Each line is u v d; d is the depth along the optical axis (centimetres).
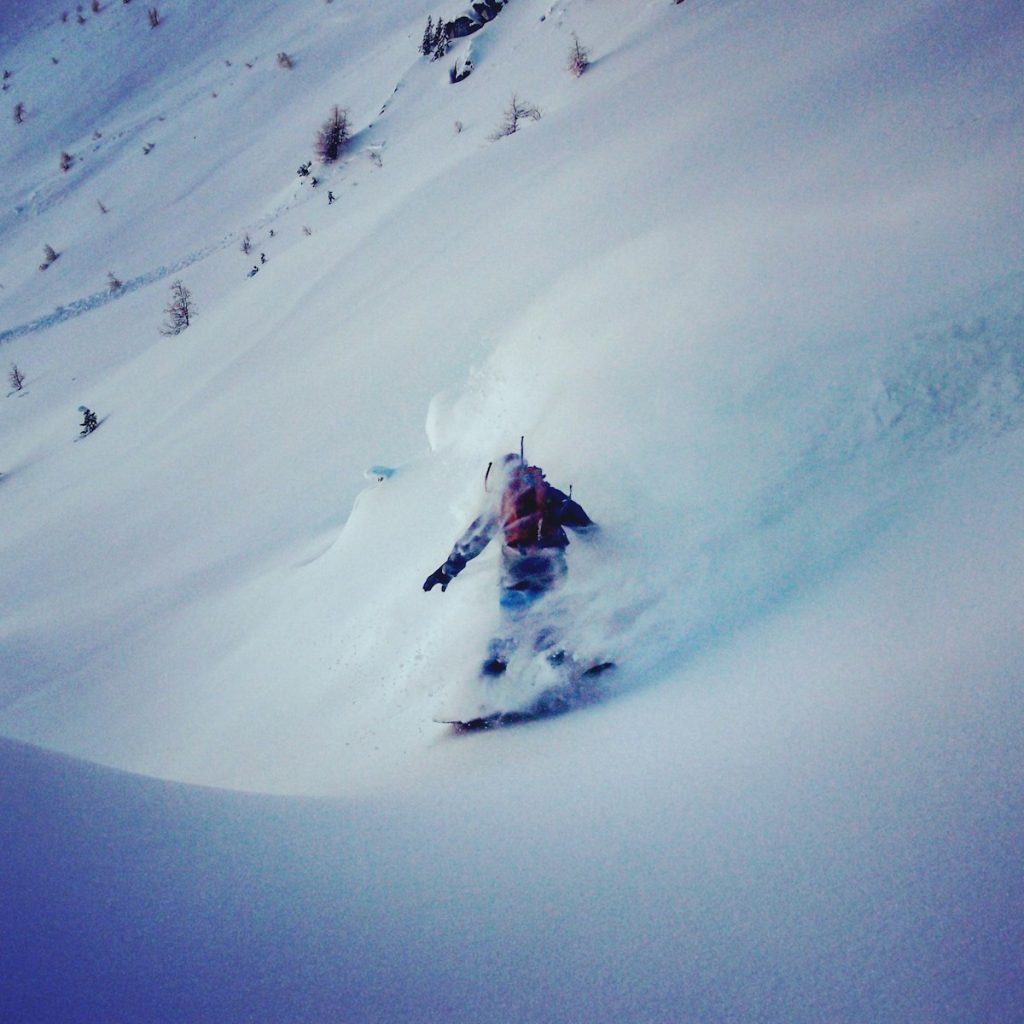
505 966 169
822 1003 143
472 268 1186
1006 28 797
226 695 610
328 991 166
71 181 4800
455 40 3941
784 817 197
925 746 203
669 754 252
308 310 1686
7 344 3553
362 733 416
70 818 234
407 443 948
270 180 3862
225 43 5641
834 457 396
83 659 880
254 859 223
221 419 1462
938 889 159
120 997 160
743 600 349
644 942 169
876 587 305
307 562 814
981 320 415
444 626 472
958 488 344
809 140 788
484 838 227
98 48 6056
